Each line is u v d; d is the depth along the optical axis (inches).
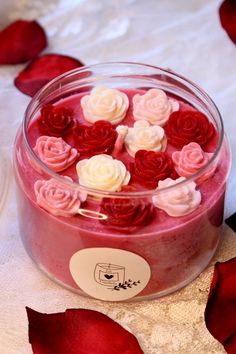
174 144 16.8
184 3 24.1
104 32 23.2
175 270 16.1
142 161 16.0
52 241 15.7
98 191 15.0
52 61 21.7
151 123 17.3
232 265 16.7
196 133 16.8
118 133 16.6
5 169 19.2
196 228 15.6
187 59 22.4
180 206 15.1
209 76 21.9
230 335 15.8
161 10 23.8
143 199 14.9
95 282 15.9
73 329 15.9
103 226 15.0
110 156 16.3
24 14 23.6
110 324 16.0
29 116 16.7
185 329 16.1
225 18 23.0
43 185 15.4
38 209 15.4
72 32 23.1
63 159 16.1
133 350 15.5
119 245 15.0
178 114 17.2
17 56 22.0
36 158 15.6
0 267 17.2
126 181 15.7
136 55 22.5
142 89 18.5
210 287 16.6
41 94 17.1
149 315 16.3
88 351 15.5
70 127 17.0
